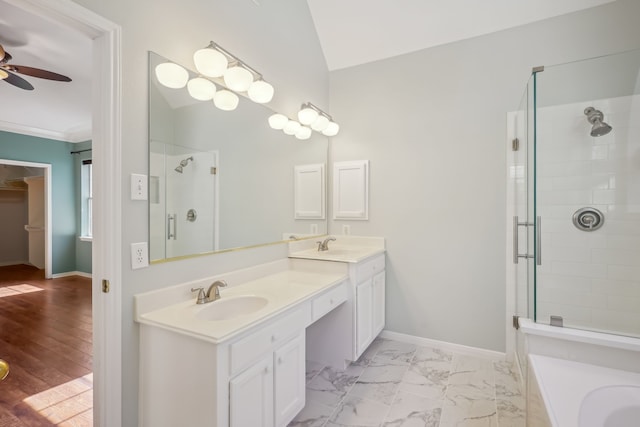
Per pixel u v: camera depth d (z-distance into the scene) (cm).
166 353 130
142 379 138
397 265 283
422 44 270
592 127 215
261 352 136
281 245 239
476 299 254
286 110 249
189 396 124
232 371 122
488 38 248
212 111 179
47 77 264
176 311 144
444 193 264
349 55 297
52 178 503
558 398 121
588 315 216
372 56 290
